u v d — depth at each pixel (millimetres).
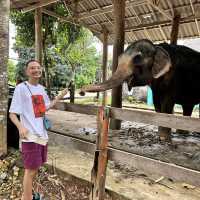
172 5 8148
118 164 4465
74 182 3994
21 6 8898
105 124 3391
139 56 5246
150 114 3086
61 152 5020
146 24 9445
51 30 11742
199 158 4645
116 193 3578
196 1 7770
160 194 3574
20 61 14820
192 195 3566
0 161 4578
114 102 6270
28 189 3389
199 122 2742
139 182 3885
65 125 7117
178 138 6293
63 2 9602
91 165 4414
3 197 3939
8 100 4922
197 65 5875
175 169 2910
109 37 11539
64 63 14609
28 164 3277
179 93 5922
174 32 8297
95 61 21125
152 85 5711
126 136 6039
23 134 3129
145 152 4895
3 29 4543
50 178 4191
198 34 9414
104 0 8969
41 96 3373
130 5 8477
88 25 10797
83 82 18047
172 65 5484
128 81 5434
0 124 4660
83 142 3727
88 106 3596
